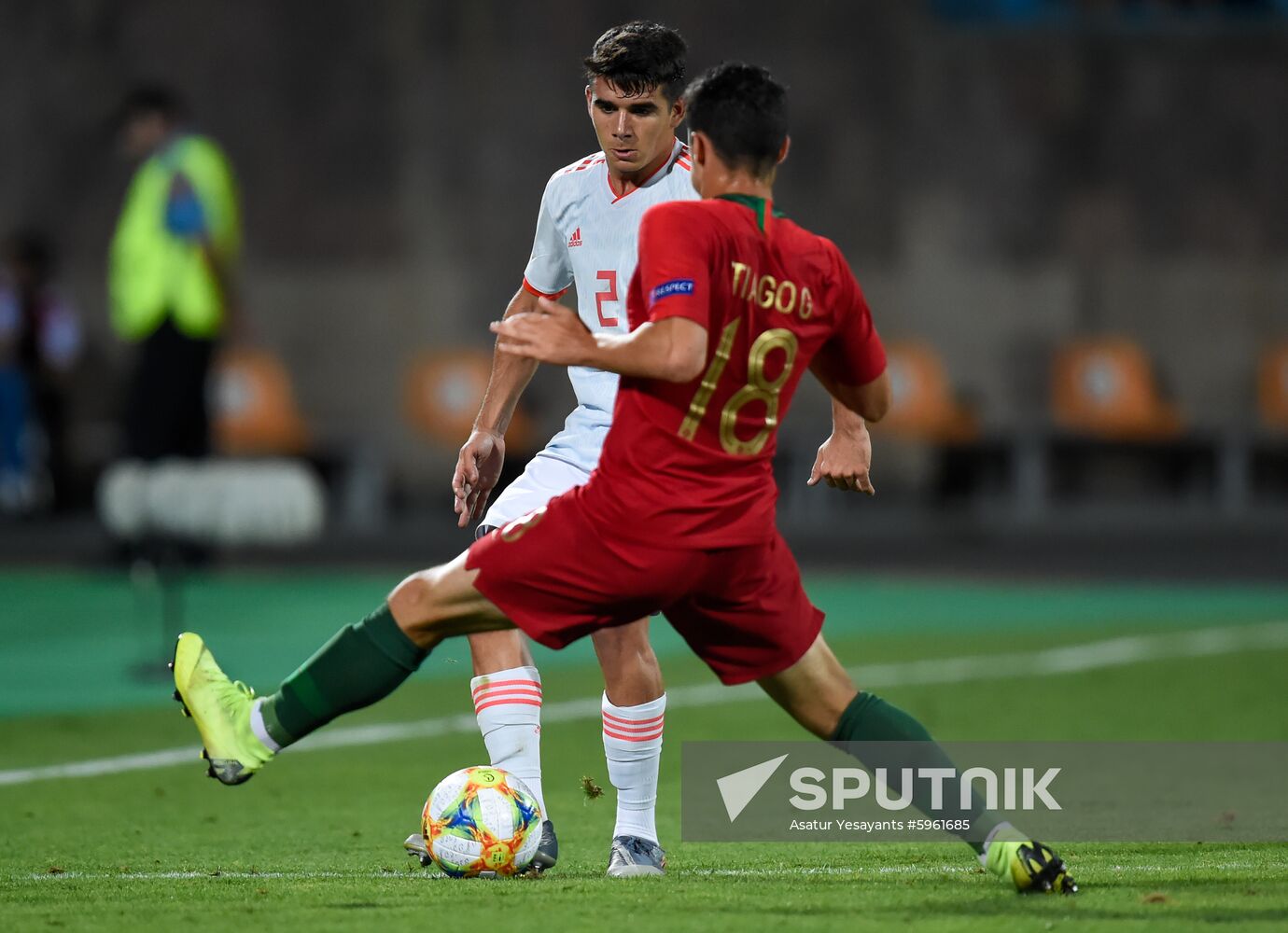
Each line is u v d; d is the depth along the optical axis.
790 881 14.48
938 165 66.38
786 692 13.77
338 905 13.03
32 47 63.88
